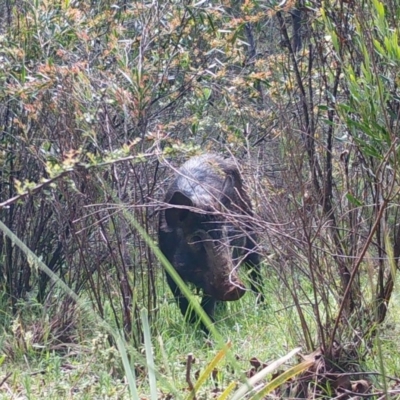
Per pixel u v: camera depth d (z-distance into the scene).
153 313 7.59
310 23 6.73
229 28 8.73
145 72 7.32
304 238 6.31
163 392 6.06
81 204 7.45
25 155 8.45
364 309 6.36
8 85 7.20
